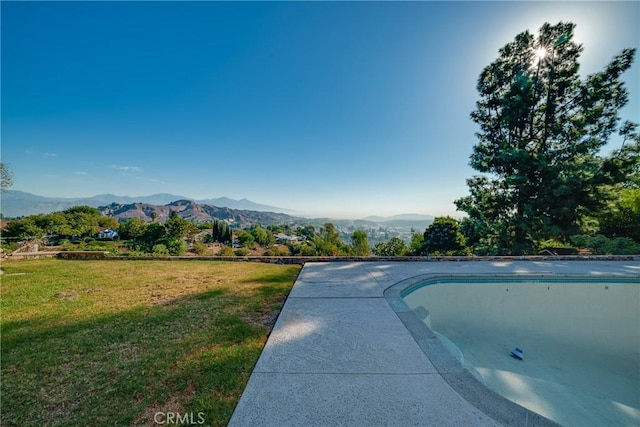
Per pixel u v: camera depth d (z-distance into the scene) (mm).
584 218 10539
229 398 2145
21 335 3412
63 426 1905
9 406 2121
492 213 12656
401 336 3211
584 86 11312
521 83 11570
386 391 2186
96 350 3016
